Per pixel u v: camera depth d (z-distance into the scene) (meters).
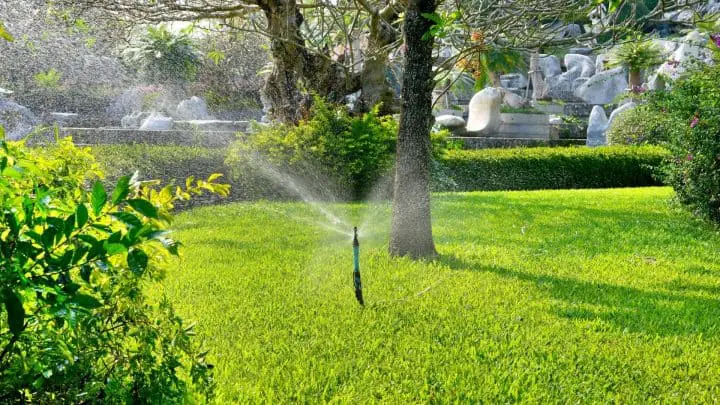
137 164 9.81
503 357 3.72
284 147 11.02
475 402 3.17
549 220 8.57
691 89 9.02
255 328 4.08
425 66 5.97
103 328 2.07
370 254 6.18
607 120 20.81
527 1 8.16
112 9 10.41
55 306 1.68
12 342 1.73
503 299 4.83
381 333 4.03
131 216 1.70
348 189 11.34
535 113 22.53
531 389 3.30
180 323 2.18
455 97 28.09
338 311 4.44
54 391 1.93
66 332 1.96
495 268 5.77
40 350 1.86
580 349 3.87
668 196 11.17
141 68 22.52
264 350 3.73
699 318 4.55
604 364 3.66
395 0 9.50
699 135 8.43
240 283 5.11
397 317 4.34
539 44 8.46
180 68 22.75
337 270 5.54
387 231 7.72
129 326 2.15
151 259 2.17
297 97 12.05
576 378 3.45
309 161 11.05
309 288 5.00
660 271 5.87
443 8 8.82
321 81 12.04
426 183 6.07
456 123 20.97
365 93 12.38
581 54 32.53
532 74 29.81
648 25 25.33
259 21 13.11
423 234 6.08
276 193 10.96
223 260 5.91
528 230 7.83
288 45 11.50
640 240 7.27
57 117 19.95
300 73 11.88
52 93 20.80
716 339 4.12
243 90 23.64
